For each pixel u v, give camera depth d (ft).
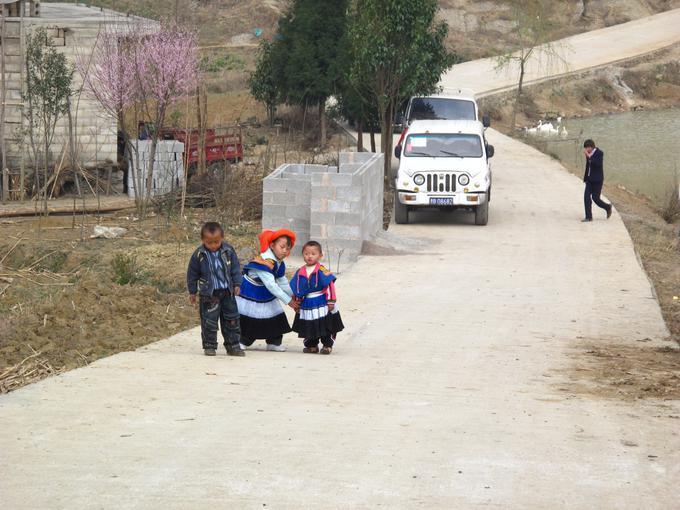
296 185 71.61
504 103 205.87
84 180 102.37
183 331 45.70
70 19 101.04
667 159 155.63
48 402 27.20
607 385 32.50
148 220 85.81
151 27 104.47
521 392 30.94
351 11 115.75
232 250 38.04
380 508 17.99
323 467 20.70
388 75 108.99
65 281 65.57
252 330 39.70
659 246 79.41
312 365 36.04
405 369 35.60
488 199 87.35
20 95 99.40
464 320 49.21
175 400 27.89
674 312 54.54
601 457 21.83
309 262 39.17
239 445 22.50
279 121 167.22
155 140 93.56
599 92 226.17
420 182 85.40
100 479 19.67
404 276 64.03
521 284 61.46
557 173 120.88
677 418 26.53
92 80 96.17
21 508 17.92
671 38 264.11
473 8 284.20
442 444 22.94
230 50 239.50
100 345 41.86
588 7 296.30
